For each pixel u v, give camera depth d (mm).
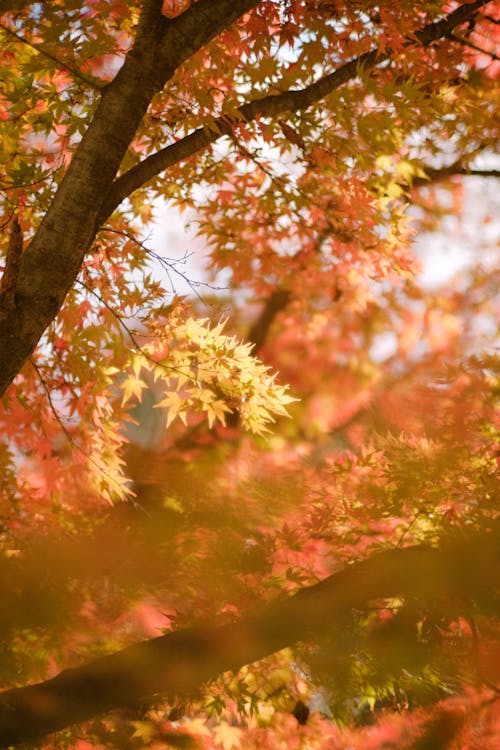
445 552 2641
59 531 3617
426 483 3363
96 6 3357
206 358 3656
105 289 3941
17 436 4070
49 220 3020
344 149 4266
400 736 3322
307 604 2926
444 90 4254
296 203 4660
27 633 2861
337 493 3707
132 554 3396
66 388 4109
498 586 2496
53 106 3537
